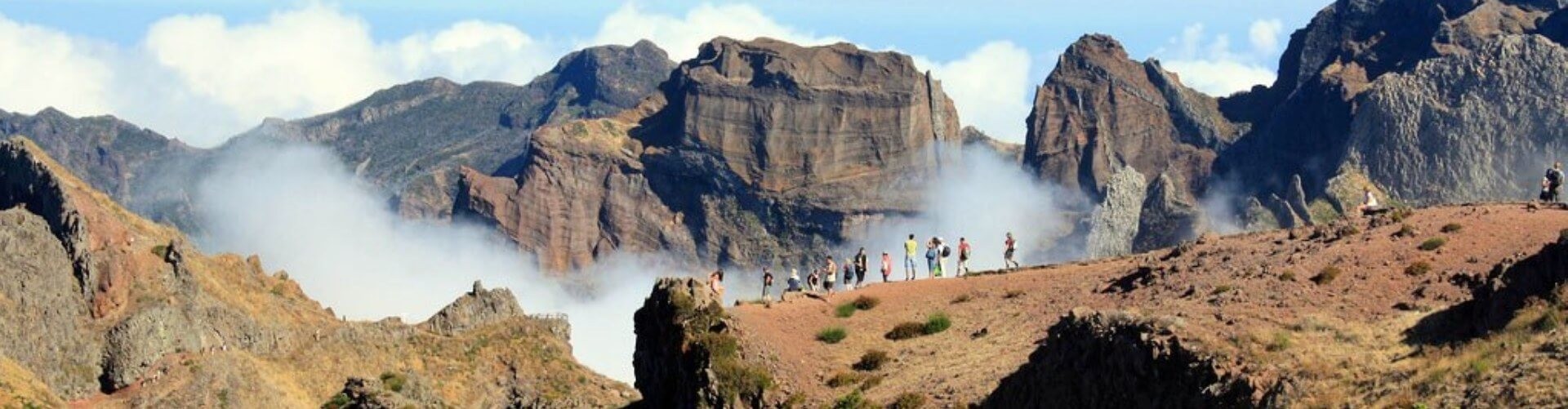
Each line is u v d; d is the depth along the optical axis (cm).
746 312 8669
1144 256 9331
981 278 9269
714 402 7538
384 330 17312
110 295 15075
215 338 15475
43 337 14312
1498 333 5812
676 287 8256
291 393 15375
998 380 7038
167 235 17150
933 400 7031
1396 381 5591
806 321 8556
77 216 15300
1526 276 6062
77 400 14288
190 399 14400
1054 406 6425
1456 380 5438
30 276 14488
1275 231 9238
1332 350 6109
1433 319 6322
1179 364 6022
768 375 7669
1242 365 5900
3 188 16125
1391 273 7325
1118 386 6184
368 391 14712
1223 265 8181
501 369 17412
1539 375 5216
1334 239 8194
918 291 9006
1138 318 6350
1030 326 7931
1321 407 5559
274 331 16312
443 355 17200
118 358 14625
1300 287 7375
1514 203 8725
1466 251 7412
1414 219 8344
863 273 9812
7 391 12925
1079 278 8788
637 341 8500
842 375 7688
